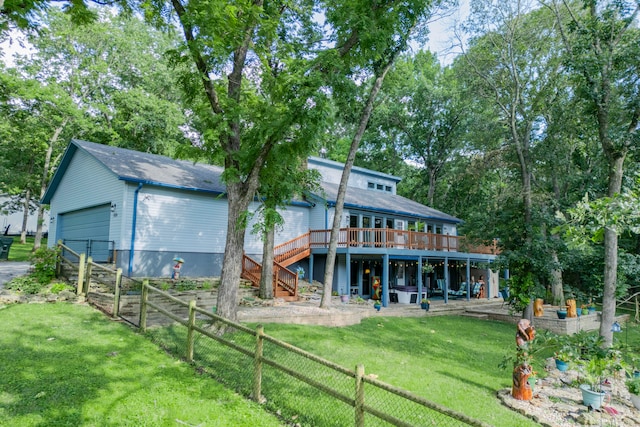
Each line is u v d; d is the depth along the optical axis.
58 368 6.04
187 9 8.17
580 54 11.83
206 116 8.75
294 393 6.00
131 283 13.59
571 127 15.80
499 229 16.58
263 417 5.19
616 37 11.41
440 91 35.75
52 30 25.44
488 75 17.36
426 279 25.98
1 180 27.16
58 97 23.91
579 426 6.01
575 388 8.05
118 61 29.09
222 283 8.96
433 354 10.07
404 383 7.09
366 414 5.44
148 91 31.31
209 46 8.20
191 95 9.54
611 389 8.42
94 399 5.19
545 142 16.44
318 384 4.92
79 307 10.10
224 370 6.68
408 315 16.78
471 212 21.55
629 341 14.69
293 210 21.25
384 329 12.79
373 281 20.95
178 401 5.39
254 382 5.75
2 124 23.97
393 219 24.98
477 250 24.27
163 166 18.48
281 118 8.43
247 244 18.86
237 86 9.36
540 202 16.25
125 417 4.85
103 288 12.31
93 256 16.75
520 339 7.34
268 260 15.67
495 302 23.28
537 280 15.96
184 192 16.88
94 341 7.48
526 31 16.20
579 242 6.09
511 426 5.77
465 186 21.62
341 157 42.28
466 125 33.03
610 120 13.41
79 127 26.69
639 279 15.45
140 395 5.44
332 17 10.09
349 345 9.73
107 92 29.62
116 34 28.12
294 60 9.08
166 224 16.22
